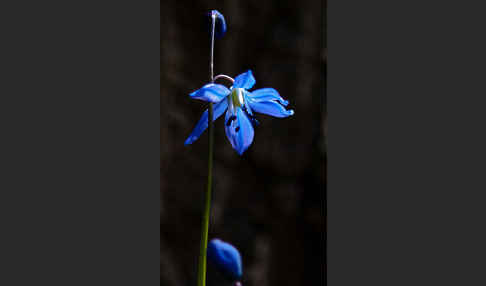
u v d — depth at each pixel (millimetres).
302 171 338
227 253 302
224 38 336
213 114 302
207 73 335
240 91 299
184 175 336
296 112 336
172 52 333
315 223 338
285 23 335
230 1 335
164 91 333
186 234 335
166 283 333
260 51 337
